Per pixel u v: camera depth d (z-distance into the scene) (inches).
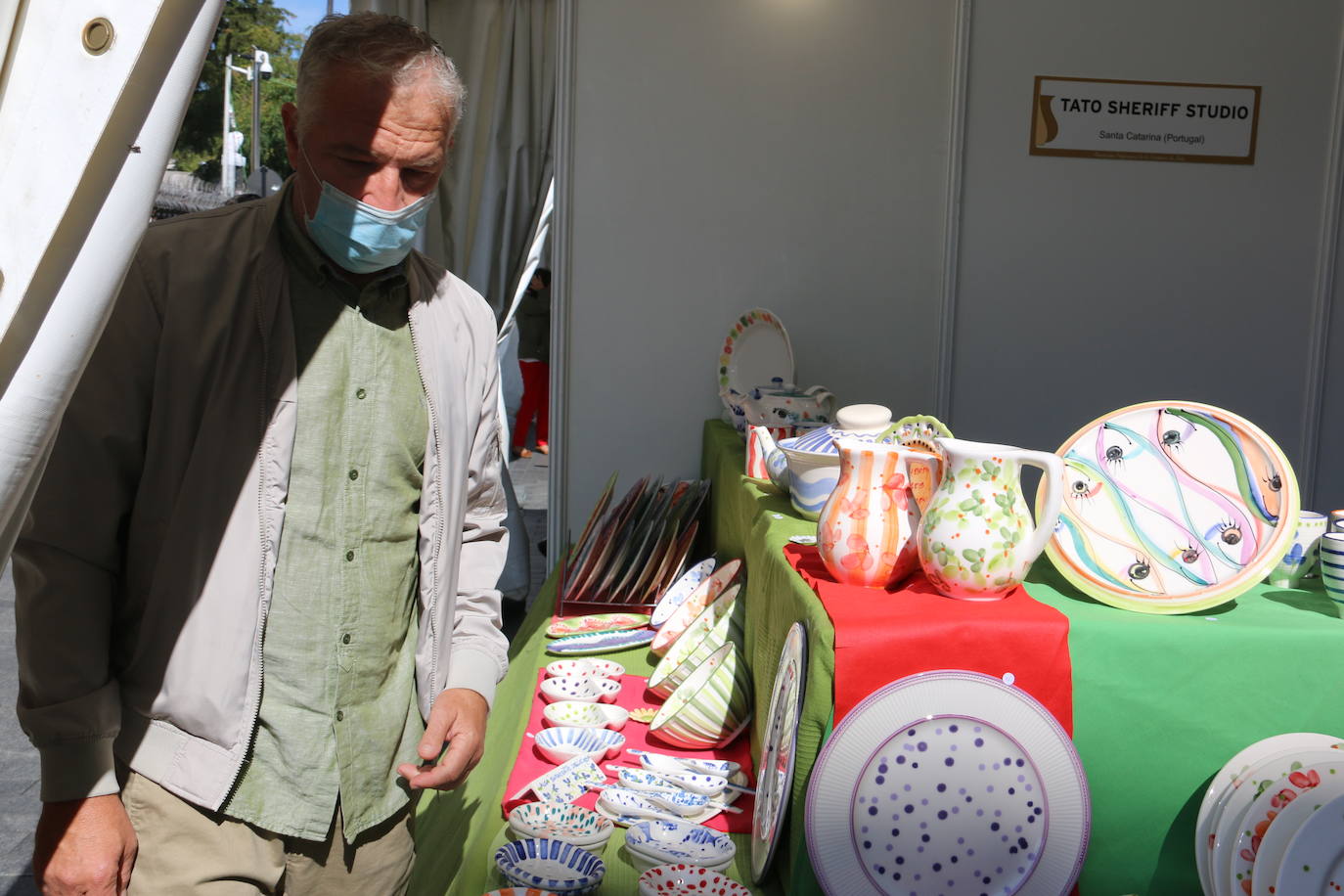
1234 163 151.3
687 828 69.7
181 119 29.5
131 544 47.4
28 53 27.2
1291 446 156.1
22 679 44.5
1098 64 149.3
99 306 29.4
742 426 137.5
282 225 50.9
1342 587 57.7
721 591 105.6
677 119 150.8
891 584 61.1
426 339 53.4
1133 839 56.7
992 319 153.3
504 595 170.6
